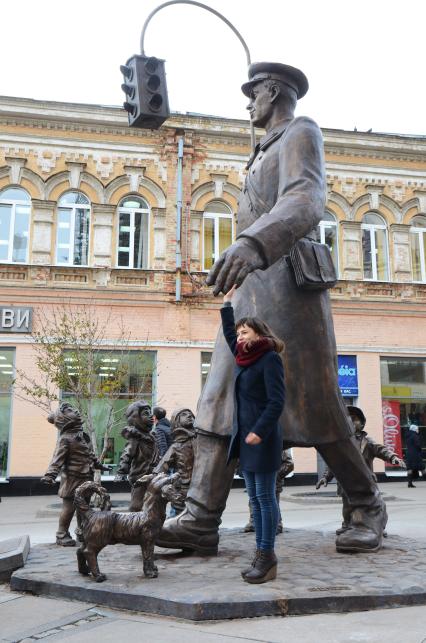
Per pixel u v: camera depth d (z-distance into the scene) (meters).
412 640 2.96
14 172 18.70
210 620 3.39
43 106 18.91
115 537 4.07
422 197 21.75
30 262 18.44
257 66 5.63
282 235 4.18
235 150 20.38
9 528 9.55
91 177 19.22
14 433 17.05
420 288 20.98
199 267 19.52
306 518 10.37
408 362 20.56
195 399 18.58
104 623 3.41
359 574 4.12
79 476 5.93
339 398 5.18
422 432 20.16
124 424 17.70
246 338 3.96
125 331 18.55
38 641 3.14
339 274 20.61
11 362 17.59
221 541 5.73
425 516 9.95
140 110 7.43
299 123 5.07
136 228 19.48
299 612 3.49
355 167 21.39
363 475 5.27
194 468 5.14
